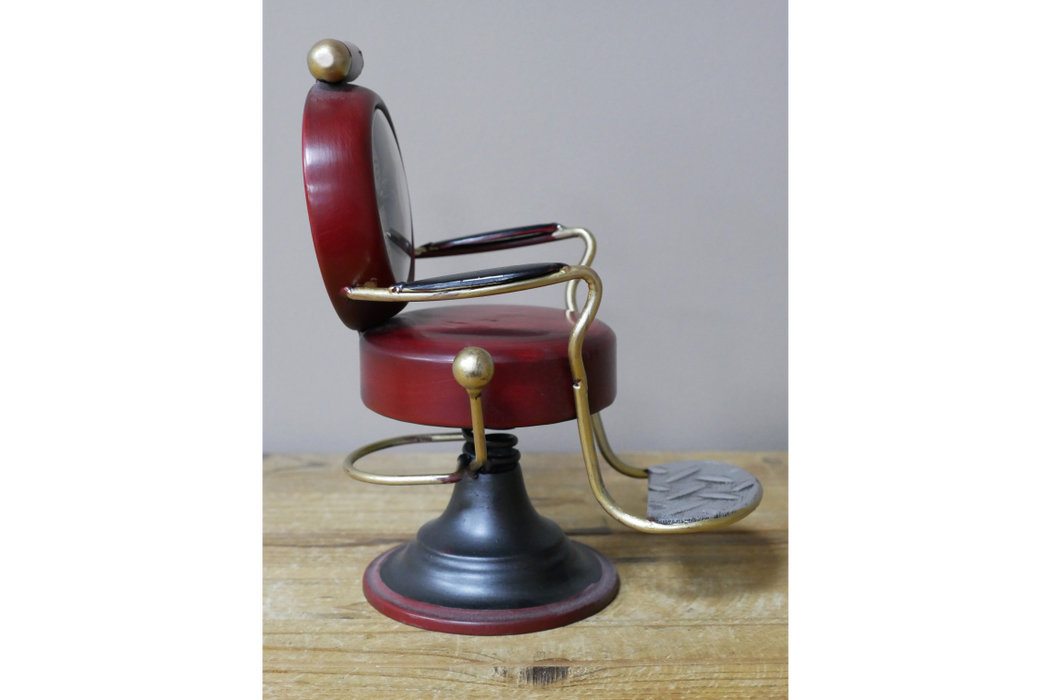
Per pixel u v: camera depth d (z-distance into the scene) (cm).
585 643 107
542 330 116
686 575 129
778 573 130
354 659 103
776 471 173
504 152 175
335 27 171
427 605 113
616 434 187
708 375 184
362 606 118
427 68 172
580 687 97
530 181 176
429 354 106
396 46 171
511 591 113
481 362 97
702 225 177
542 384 106
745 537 143
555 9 170
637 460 179
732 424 186
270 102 173
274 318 183
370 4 170
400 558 124
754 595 122
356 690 96
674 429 186
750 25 170
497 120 174
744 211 176
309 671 100
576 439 190
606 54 171
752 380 184
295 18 170
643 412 185
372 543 141
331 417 188
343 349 185
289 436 189
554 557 119
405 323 123
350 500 161
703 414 186
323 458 186
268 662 103
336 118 107
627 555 136
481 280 100
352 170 106
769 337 182
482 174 176
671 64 171
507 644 107
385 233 116
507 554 116
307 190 105
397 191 128
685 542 142
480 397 101
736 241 178
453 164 175
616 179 176
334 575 129
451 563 116
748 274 179
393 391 109
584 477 173
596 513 154
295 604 119
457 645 107
